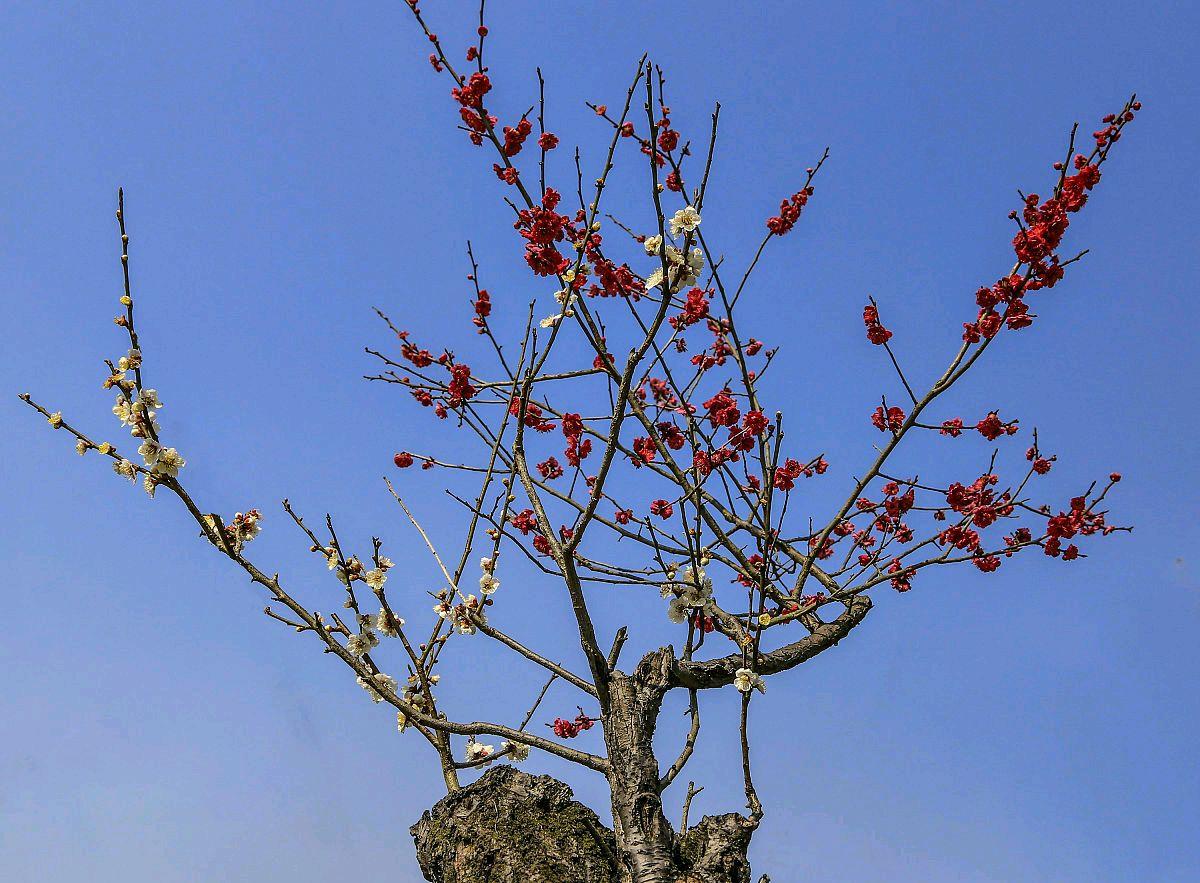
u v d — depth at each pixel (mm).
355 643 5188
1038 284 5332
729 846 4742
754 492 6969
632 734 4883
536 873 4391
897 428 6238
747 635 5586
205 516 4922
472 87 5277
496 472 6219
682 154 5754
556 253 5105
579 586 5012
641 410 6465
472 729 5113
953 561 6086
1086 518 6234
